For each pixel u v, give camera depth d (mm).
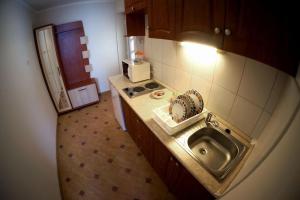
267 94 973
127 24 1922
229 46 750
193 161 1064
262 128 1060
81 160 2146
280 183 353
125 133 2605
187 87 1693
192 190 1181
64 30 2902
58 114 3104
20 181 998
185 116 1289
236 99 1192
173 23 1067
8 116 1135
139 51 2311
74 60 3164
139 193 1726
